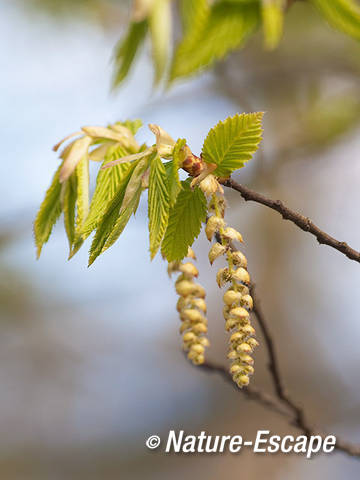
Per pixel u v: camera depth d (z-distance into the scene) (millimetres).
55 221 1762
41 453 7953
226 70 5453
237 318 1411
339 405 7574
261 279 8094
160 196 1427
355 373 7766
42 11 5934
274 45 2316
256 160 5645
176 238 1549
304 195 7863
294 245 8273
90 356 7785
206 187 1423
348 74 6043
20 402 7727
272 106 6258
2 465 7730
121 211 1451
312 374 7715
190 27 2332
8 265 6445
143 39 2471
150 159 1477
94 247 1512
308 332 7941
